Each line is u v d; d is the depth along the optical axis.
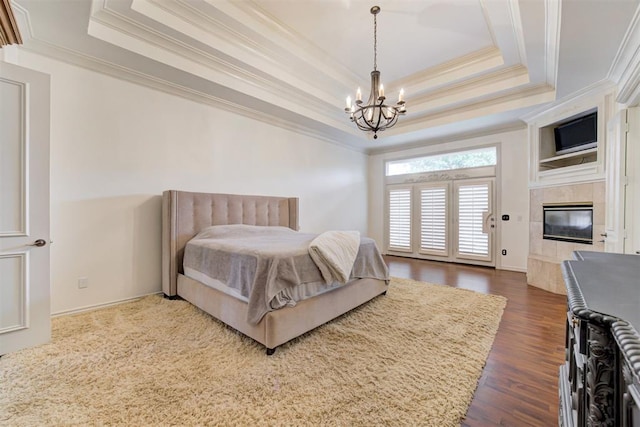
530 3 2.06
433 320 2.61
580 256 1.33
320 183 5.44
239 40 2.96
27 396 1.51
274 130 4.57
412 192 6.11
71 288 2.65
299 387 1.62
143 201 3.12
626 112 2.55
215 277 2.56
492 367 1.87
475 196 5.20
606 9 1.88
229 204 3.70
